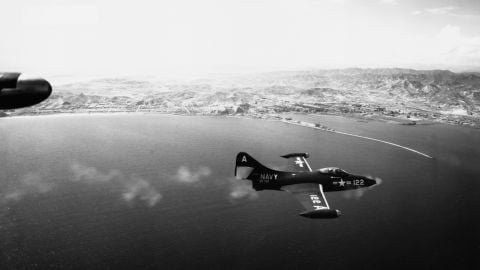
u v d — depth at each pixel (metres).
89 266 50.97
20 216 64.69
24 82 19.39
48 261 51.94
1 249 54.66
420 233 61.78
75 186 78.38
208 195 74.50
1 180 81.31
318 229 62.84
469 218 66.75
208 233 59.72
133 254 53.53
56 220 63.19
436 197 75.38
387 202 73.31
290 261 53.69
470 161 98.25
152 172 87.25
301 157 67.94
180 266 51.25
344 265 53.12
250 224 63.25
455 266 53.12
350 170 89.88
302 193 52.00
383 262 53.78
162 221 63.00
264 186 56.75
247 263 52.69
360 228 63.38
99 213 65.62
